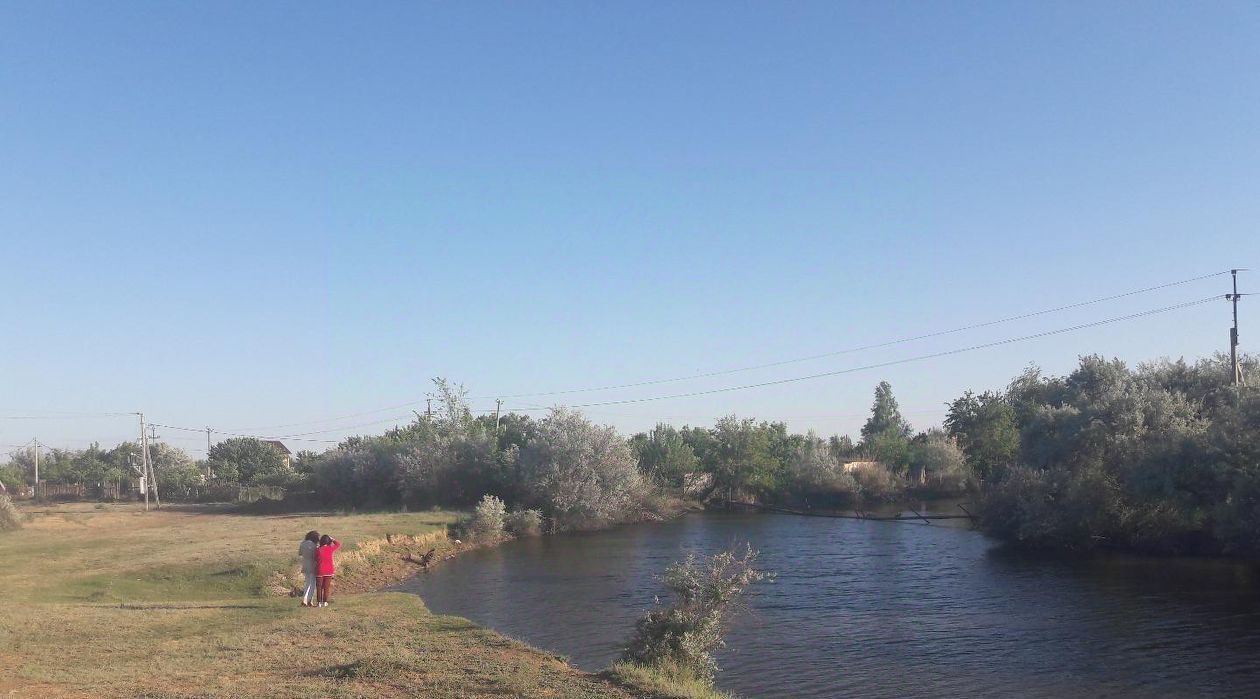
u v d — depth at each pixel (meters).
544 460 66.81
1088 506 45.75
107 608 23.03
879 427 139.50
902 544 51.06
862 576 38.31
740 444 88.06
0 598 25.80
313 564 24.05
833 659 23.12
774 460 89.38
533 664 15.58
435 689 13.23
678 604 18.67
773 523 68.31
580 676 14.73
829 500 85.38
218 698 12.28
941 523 64.88
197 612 22.14
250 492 92.88
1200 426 45.03
